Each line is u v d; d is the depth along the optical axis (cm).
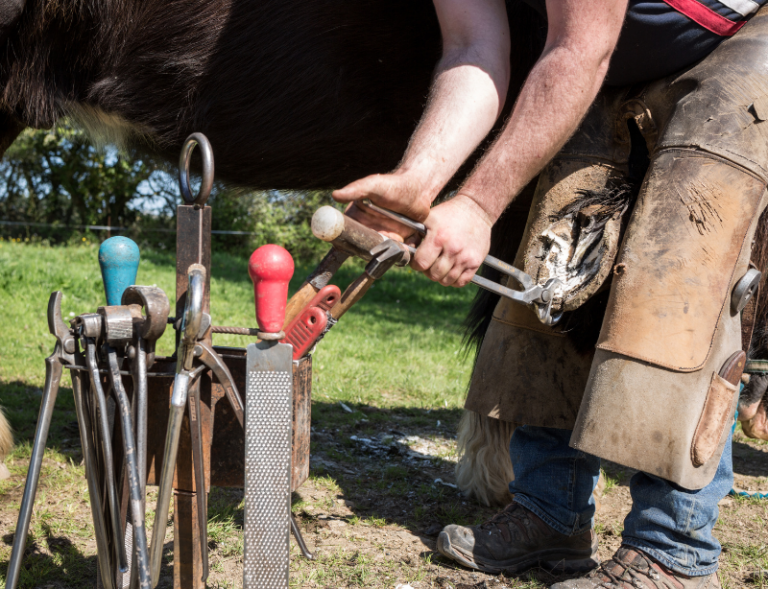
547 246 181
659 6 156
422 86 212
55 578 185
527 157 140
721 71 158
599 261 171
